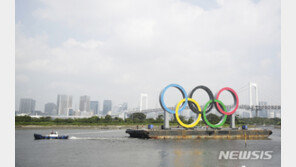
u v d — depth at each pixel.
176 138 95.00
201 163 49.88
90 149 66.25
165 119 96.00
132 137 101.00
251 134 106.25
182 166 47.00
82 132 133.75
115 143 79.44
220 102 101.12
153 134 92.75
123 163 49.03
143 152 61.59
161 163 49.16
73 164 48.06
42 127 170.88
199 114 98.12
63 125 177.88
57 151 62.97
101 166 46.47
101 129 169.00
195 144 78.12
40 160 51.66
